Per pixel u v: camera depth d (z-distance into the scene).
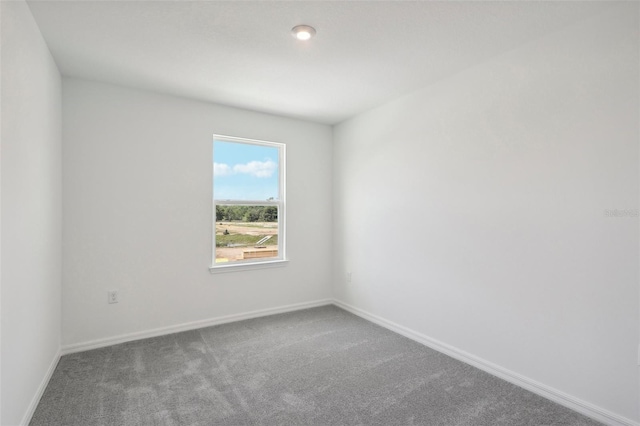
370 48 2.33
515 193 2.32
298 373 2.45
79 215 2.82
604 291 1.90
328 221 4.25
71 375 2.38
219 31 2.12
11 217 1.59
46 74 2.24
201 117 3.38
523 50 2.27
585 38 1.97
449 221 2.79
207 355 2.74
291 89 3.06
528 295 2.25
